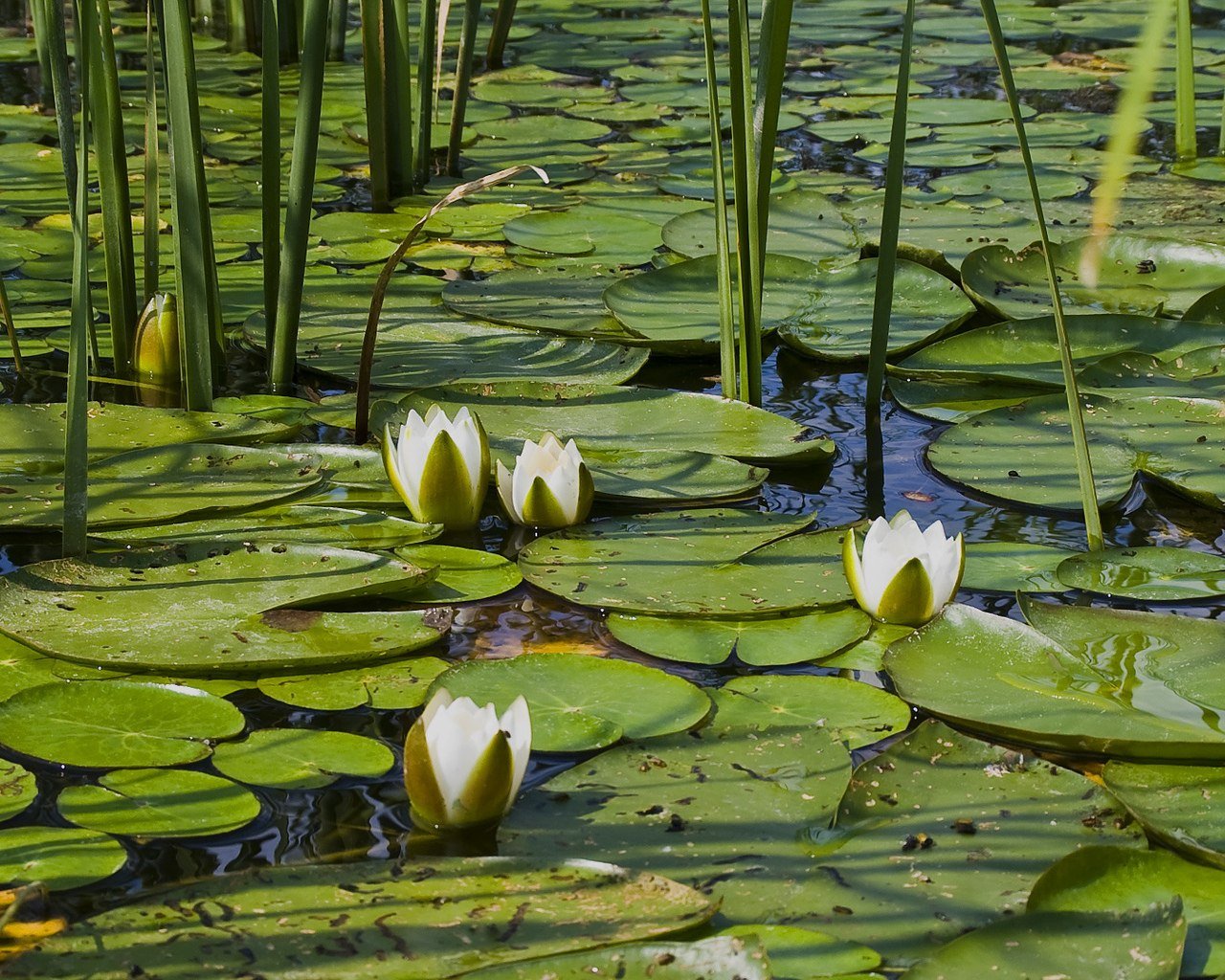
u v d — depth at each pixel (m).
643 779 1.74
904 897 1.51
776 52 2.74
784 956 1.41
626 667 2.00
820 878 1.54
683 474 2.68
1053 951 1.38
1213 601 2.21
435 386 3.07
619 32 7.65
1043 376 3.18
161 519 2.41
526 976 1.34
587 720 1.87
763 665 2.04
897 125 2.78
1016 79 6.48
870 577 2.16
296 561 2.28
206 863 1.58
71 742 1.79
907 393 3.19
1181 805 1.67
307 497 2.58
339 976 1.35
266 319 3.12
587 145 5.46
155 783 1.72
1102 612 2.12
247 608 2.13
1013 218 4.32
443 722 1.62
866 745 1.83
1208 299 3.48
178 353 3.16
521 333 3.44
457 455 2.44
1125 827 1.64
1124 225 4.26
